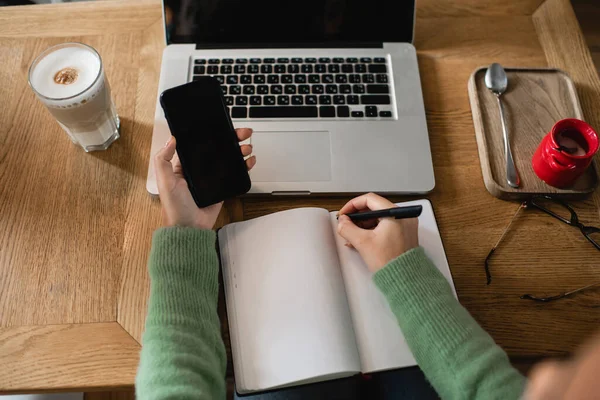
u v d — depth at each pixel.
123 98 0.77
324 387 0.78
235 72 0.77
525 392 0.46
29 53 0.80
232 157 0.65
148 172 0.70
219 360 0.58
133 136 0.74
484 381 0.53
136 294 0.63
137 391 0.54
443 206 0.70
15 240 0.66
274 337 0.59
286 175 0.70
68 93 0.64
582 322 0.63
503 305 0.64
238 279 0.63
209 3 0.77
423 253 0.63
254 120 0.74
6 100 0.76
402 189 0.70
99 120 0.68
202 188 0.65
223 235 0.66
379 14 0.79
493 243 0.68
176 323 0.56
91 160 0.72
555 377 0.37
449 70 0.81
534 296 0.64
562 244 0.68
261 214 0.69
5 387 0.57
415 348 0.58
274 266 0.63
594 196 0.70
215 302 0.61
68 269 0.64
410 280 0.60
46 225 0.67
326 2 0.78
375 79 0.78
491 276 0.66
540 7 0.87
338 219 0.67
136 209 0.68
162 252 0.60
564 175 0.67
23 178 0.70
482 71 0.79
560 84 0.78
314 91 0.76
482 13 0.86
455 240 0.68
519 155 0.72
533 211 0.70
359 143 0.73
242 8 0.78
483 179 0.72
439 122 0.77
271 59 0.79
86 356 0.59
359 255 0.66
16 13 0.83
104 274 0.64
